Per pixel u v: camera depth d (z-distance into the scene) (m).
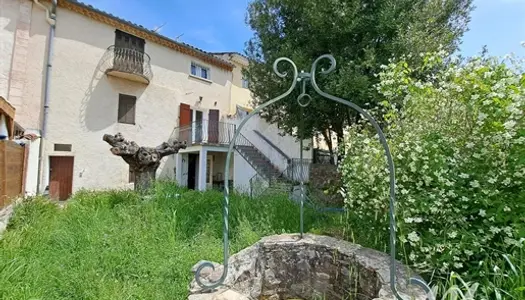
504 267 2.07
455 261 2.27
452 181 2.48
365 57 6.13
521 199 2.19
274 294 3.05
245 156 11.25
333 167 8.85
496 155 2.40
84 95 9.28
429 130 3.01
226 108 14.34
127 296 2.53
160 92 11.42
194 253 3.46
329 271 2.94
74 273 2.84
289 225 4.36
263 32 7.88
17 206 4.62
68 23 8.95
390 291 2.09
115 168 9.95
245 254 2.95
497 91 2.47
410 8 6.27
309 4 6.63
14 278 2.50
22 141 6.21
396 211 2.67
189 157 12.78
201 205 5.34
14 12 8.04
